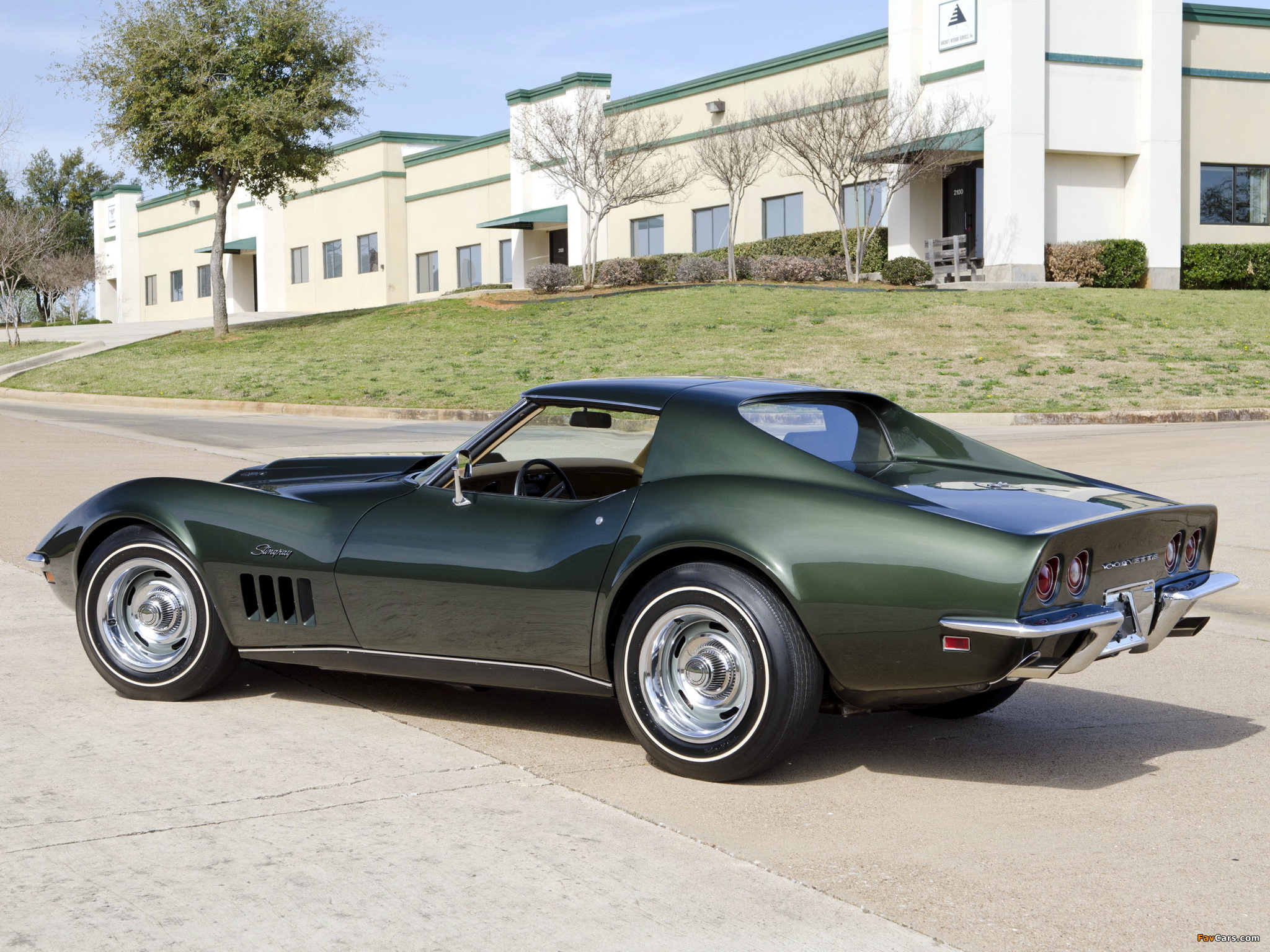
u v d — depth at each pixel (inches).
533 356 1004.6
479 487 194.7
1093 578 157.9
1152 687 221.3
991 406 712.4
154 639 203.8
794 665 158.2
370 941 118.0
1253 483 442.3
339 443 630.5
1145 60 1270.9
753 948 117.1
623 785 164.9
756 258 1434.5
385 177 1977.1
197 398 914.1
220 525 196.4
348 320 1396.4
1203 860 140.8
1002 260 1234.6
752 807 157.0
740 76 1467.8
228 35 1291.8
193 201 2450.8
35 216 2332.7
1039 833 149.1
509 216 1780.3
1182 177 1316.4
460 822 149.3
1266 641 253.1
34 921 121.8
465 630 180.7
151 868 134.6
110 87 1284.4
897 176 1255.5
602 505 174.4
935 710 201.6
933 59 1285.7
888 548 154.0
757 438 170.6
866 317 1061.8
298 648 195.0
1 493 443.8
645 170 1569.9
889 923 122.9
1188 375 821.2
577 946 117.0
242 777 165.3
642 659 167.9
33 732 185.2
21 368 1312.7
